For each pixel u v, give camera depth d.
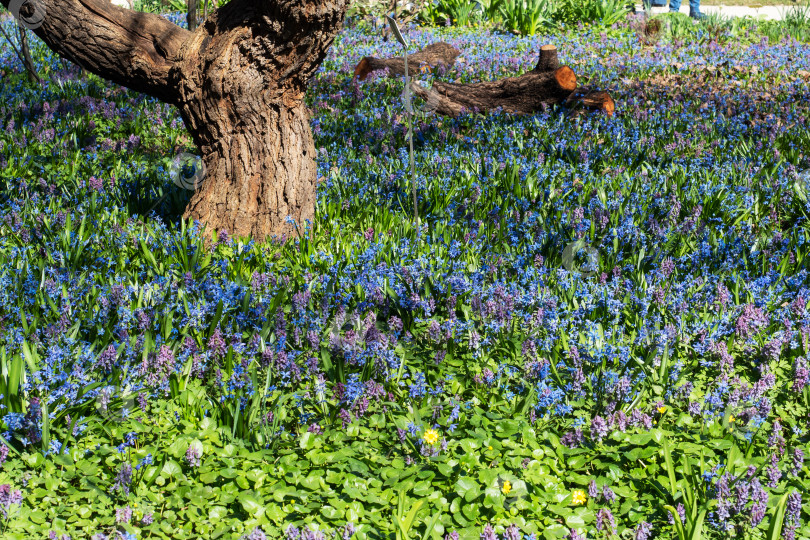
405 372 4.04
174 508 3.07
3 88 9.79
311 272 5.04
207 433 3.44
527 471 3.28
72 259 4.89
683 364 4.13
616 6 19.45
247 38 5.13
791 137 8.31
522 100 9.45
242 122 5.37
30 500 2.99
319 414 3.66
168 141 7.79
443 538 2.95
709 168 7.34
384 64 11.81
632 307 4.65
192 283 4.52
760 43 16.77
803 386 3.84
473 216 5.95
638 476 3.32
